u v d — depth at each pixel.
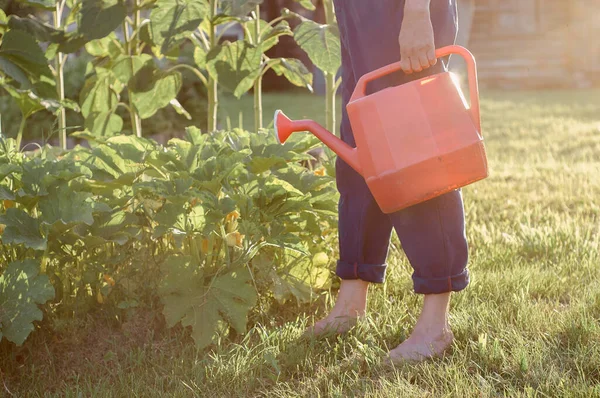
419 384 1.88
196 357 2.02
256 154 2.51
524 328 2.15
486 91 13.63
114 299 2.23
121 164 2.34
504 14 14.73
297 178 2.43
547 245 2.98
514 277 2.55
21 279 1.98
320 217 2.56
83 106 3.56
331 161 2.85
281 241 2.20
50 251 2.15
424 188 1.83
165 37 2.94
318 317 2.36
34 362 2.05
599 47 14.59
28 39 2.86
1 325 1.93
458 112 1.81
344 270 2.21
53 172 2.16
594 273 2.64
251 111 9.89
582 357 1.91
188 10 2.98
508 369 1.90
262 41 3.13
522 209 3.77
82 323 2.16
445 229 2.01
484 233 3.21
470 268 2.71
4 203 2.23
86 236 2.09
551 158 5.44
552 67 14.66
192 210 2.19
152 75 3.29
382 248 2.19
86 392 1.89
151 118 6.18
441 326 2.06
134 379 1.94
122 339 2.15
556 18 14.67
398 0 1.93
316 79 13.70
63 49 3.15
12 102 6.24
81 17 3.03
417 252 2.02
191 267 2.16
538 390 1.76
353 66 2.03
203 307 2.12
